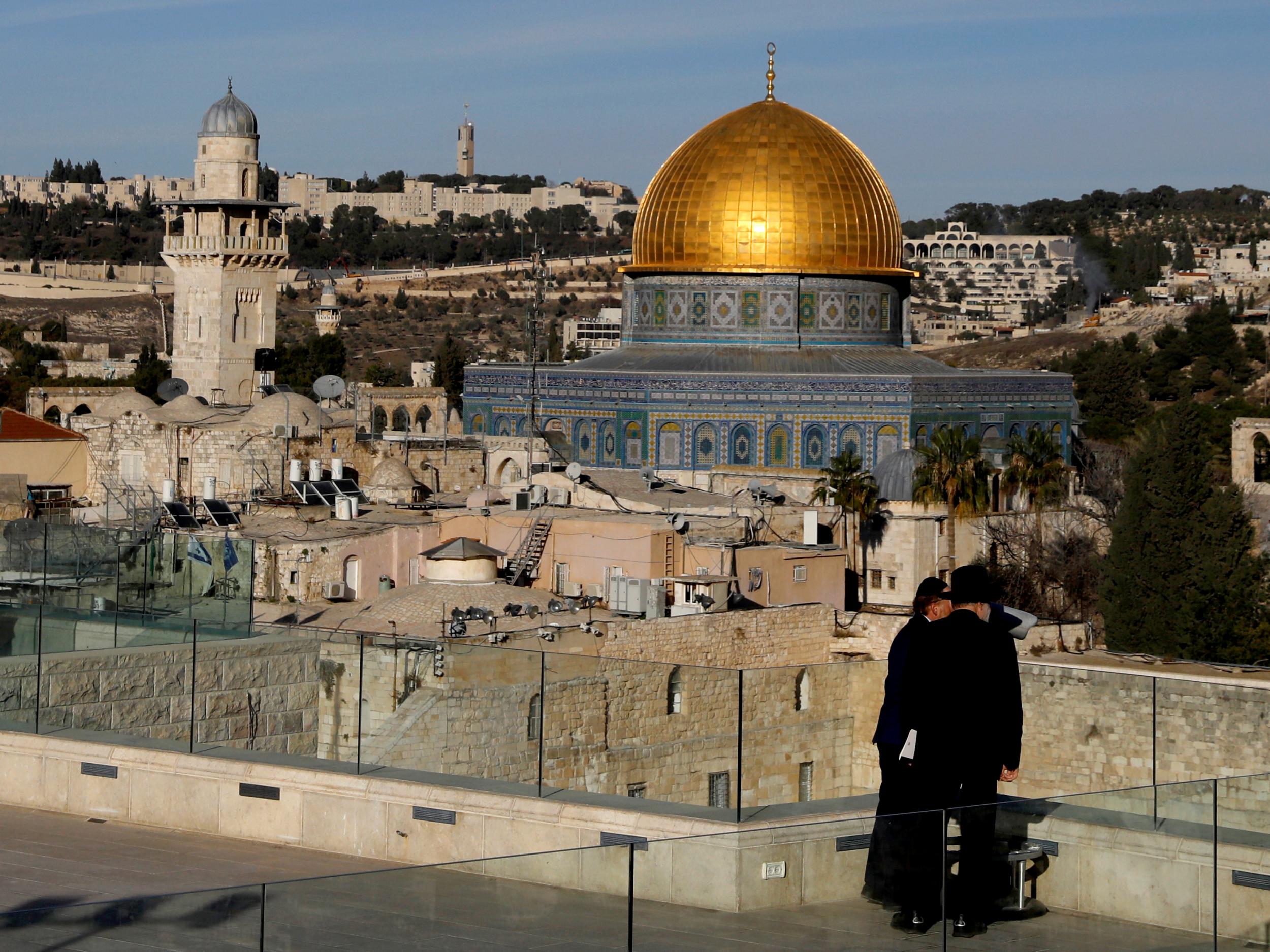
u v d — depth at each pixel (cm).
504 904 3012
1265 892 3250
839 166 12400
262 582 7788
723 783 5134
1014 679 3306
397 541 8169
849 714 5416
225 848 3888
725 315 12294
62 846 3825
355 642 4925
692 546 8269
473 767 4753
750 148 12356
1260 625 9281
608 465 11919
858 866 3200
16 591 5603
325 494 9381
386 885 2962
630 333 12625
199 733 4853
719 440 11719
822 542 9800
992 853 3186
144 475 10744
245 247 15462
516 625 7094
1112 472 12238
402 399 14162
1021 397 12169
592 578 8181
